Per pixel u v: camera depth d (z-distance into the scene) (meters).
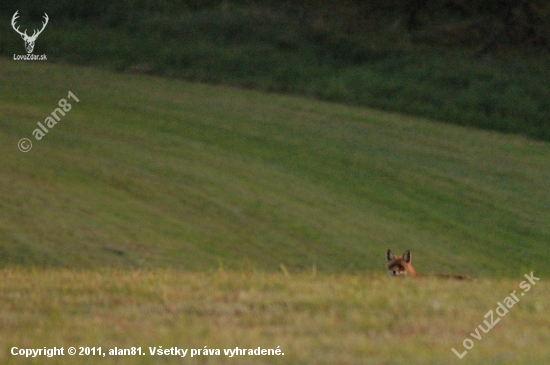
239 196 58.28
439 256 51.03
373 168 68.88
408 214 58.91
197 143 71.44
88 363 16.19
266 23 118.81
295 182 63.38
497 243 54.94
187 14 123.69
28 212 50.34
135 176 60.12
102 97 85.31
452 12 128.50
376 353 16.33
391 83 98.25
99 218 51.09
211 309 20.39
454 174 69.06
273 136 76.06
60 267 42.16
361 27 123.56
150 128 75.00
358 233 53.66
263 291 22.92
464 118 89.00
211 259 46.47
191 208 55.09
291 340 17.31
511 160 75.56
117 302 21.62
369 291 22.77
